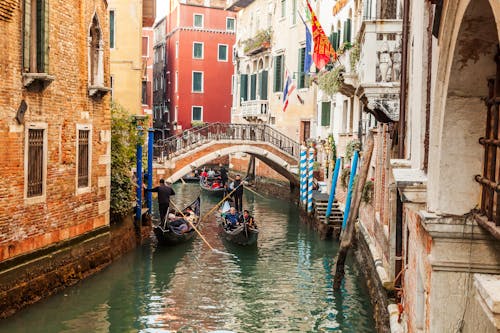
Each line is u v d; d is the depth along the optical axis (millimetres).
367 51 11367
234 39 44594
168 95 46969
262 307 12164
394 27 11320
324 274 14836
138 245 17016
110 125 14039
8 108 9969
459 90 4883
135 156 17875
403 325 8125
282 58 30375
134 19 21641
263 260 16266
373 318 11328
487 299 2957
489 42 4547
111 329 10609
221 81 44562
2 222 9898
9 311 10078
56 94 11484
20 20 10203
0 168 9812
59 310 11234
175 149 25734
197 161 25906
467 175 5043
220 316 11570
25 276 10562
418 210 5766
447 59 4934
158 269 14820
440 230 5086
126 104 21734
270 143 26859
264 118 32594
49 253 11398
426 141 6512
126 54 21672
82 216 12734
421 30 7363
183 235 17609
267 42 32062
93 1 12992
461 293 5133
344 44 15203
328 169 23609
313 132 26766
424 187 5719
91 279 13039
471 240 5078
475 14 4281
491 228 4445
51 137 11359
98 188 13469
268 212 25219
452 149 5027
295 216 24156
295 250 17609
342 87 15336
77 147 12414
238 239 17734
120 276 13859
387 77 11352
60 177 11758
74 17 12117
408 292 7707
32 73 10289
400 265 10164
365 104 12555
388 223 11617
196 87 44094
